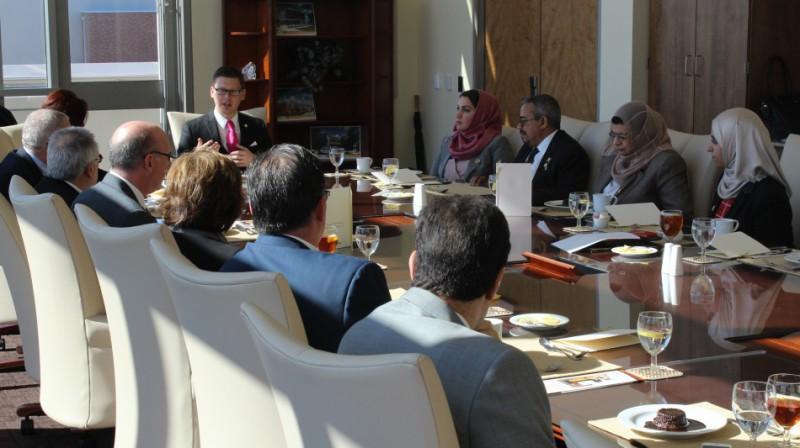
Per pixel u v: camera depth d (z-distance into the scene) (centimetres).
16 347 503
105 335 318
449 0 879
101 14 826
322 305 218
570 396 204
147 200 468
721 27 675
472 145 611
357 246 365
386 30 884
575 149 546
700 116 694
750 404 173
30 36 805
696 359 228
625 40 725
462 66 866
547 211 457
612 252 357
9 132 596
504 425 152
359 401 143
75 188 393
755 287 299
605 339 240
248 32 848
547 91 801
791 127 654
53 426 405
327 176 594
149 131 353
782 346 238
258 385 203
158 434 275
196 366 221
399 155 941
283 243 236
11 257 352
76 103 547
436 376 138
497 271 177
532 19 808
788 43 674
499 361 154
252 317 166
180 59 845
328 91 902
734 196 431
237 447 213
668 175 484
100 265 281
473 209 177
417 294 176
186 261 222
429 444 138
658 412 186
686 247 367
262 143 641
